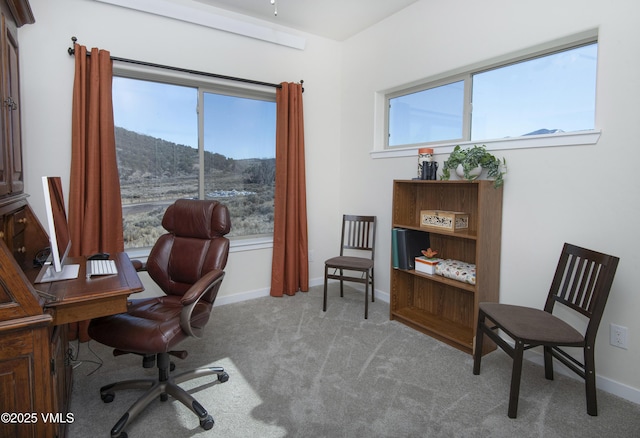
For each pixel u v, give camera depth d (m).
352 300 3.38
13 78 1.78
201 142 3.15
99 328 1.69
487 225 2.28
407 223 2.94
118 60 2.62
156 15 2.78
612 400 1.87
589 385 1.72
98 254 2.09
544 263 2.20
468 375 2.10
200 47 2.98
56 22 2.43
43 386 1.25
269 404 1.83
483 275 2.28
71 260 1.99
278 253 3.43
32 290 1.22
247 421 1.70
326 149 3.79
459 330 2.56
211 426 1.65
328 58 3.72
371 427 1.66
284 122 3.36
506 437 1.59
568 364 1.87
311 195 3.73
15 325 1.17
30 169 2.41
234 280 3.32
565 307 2.10
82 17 2.51
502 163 2.38
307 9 3.06
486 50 2.43
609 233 1.92
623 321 1.88
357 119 3.62
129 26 2.68
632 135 1.81
